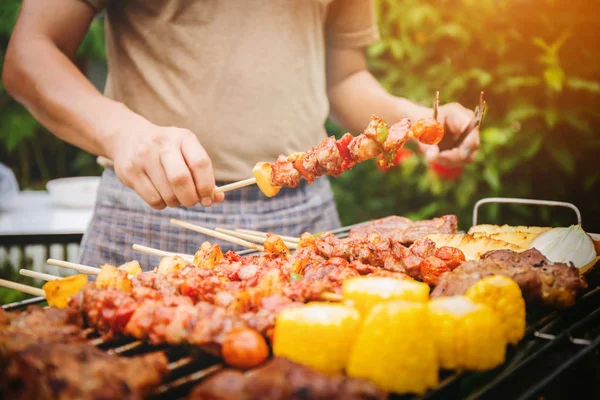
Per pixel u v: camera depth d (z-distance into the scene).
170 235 0.82
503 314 0.47
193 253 0.82
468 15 1.27
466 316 0.43
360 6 0.97
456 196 1.35
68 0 0.75
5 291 1.16
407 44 1.33
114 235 0.83
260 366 0.42
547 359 0.48
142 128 0.61
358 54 1.02
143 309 0.47
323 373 0.40
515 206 1.32
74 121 0.65
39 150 1.91
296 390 0.35
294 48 0.84
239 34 0.80
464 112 0.82
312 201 0.90
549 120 1.20
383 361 0.40
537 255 0.58
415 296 0.48
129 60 0.81
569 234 0.66
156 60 0.80
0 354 0.40
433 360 0.41
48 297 0.53
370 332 0.40
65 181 1.38
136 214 0.82
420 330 0.40
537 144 1.23
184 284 0.52
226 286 0.54
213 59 0.80
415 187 1.46
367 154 0.58
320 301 0.50
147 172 0.59
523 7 1.23
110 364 0.39
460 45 1.32
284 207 0.87
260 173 0.62
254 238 0.71
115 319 0.48
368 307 0.47
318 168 0.60
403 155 1.30
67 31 0.76
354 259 0.62
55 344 0.40
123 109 0.66
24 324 0.46
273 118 0.84
